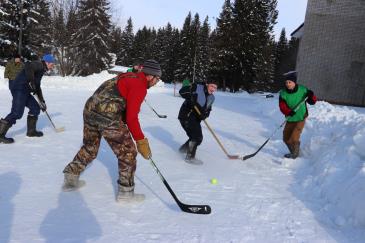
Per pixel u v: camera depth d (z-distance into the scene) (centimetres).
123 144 398
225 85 4331
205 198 446
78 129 783
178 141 763
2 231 321
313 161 621
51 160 545
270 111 1486
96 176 489
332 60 2125
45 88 1728
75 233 330
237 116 1340
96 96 391
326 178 496
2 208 369
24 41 2812
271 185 523
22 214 359
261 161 660
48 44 3167
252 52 4191
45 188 433
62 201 399
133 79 385
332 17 2108
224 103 2008
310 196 480
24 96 629
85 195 421
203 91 588
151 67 393
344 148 546
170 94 2258
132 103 381
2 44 2698
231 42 4153
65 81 1988
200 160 625
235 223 380
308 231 372
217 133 918
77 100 1327
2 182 440
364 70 2097
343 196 430
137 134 388
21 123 795
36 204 386
